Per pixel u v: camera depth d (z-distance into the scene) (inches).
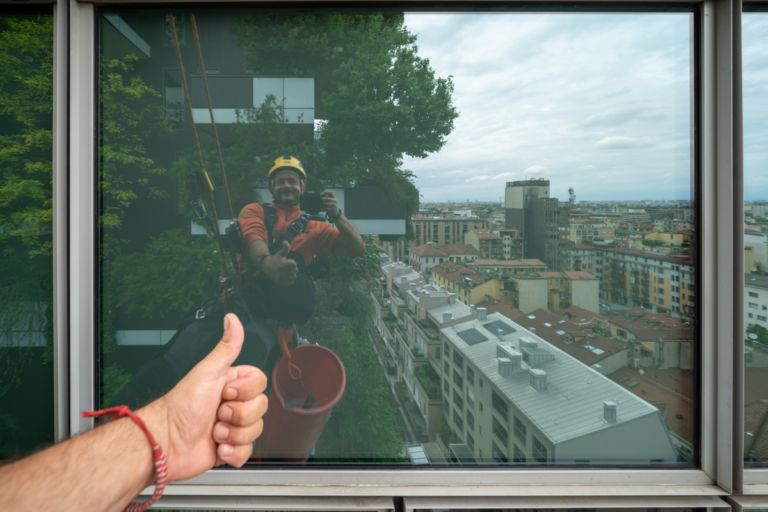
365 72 77.0
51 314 78.0
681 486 72.9
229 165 77.5
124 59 76.0
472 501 72.1
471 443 77.2
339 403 78.4
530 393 77.2
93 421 75.2
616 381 76.5
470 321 77.7
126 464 20.6
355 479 74.5
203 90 76.8
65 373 74.0
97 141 75.8
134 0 73.8
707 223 73.1
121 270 77.2
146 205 77.3
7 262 77.9
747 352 76.9
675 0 73.4
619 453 76.1
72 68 72.7
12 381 77.9
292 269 78.2
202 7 76.0
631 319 76.5
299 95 77.2
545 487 73.0
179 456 22.1
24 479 19.4
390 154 77.5
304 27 76.5
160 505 71.9
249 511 72.7
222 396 23.4
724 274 71.5
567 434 76.5
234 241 78.0
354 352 78.4
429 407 77.8
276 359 78.6
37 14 76.0
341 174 77.7
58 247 72.5
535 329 77.2
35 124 77.2
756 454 76.3
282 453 78.4
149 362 77.7
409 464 77.4
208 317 78.1
